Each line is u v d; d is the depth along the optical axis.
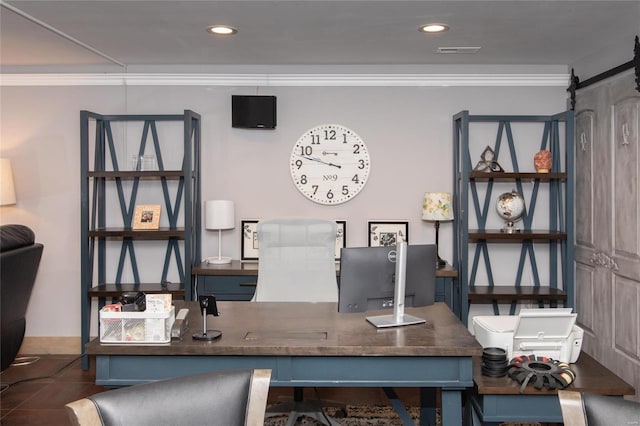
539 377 2.39
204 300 2.50
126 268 4.85
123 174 4.40
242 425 1.67
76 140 4.80
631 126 3.64
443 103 4.74
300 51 4.25
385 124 4.75
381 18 3.40
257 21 3.48
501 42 3.96
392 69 4.71
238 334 2.57
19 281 3.92
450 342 2.45
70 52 4.30
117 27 3.63
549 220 4.72
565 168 4.50
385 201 4.77
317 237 3.61
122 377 2.43
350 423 3.40
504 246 4.75
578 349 2.73
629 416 1.55
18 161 4.81
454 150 4.64
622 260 3.76
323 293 3.62
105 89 4.79
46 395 3.91
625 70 3.68
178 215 4.79
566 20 3.43
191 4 3.17
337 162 4.76
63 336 4.84
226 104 4.77
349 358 2.40
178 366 2.42
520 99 4.72
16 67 4.76
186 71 4.75
